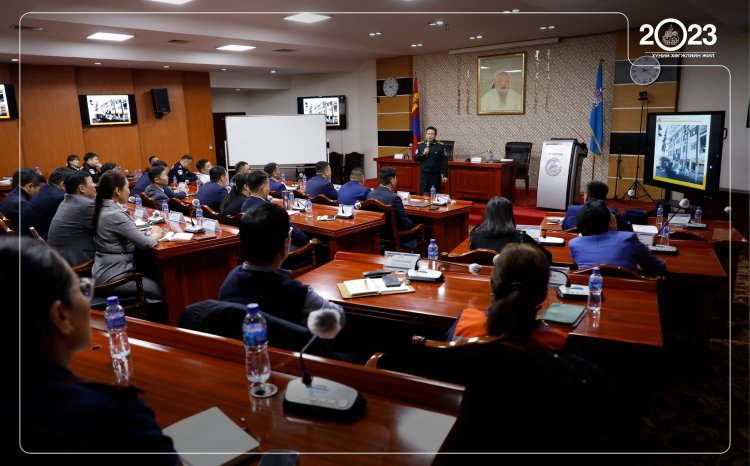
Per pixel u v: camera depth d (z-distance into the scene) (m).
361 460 1.05
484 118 10.22
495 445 1.37
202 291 3.74
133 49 8.45
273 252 1.78
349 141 12.51
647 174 6.21
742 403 2.58
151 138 10.55
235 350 1.49
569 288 2.23
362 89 12.02
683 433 2.33
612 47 8.54
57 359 0.82
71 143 9.38
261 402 1.26
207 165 7.95
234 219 4.23
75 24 6.34
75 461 0.78
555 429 1.33
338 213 4.58
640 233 3.33
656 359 1.76
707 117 4.96
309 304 1.80
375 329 2.43
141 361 1.48
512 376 1.30
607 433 1.88
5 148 8.66
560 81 9.17
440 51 10.48
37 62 8.56
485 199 8.20
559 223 4.36
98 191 3.20
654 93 8.06
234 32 7.55
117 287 3.14
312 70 11.52
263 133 10.38
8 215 4.88
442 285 2.43
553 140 7.66
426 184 7.58
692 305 3.01
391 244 4.85
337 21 7.37
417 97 10.48
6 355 0.75
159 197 5.59
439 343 1.41
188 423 1.15
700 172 5.11
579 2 6.03
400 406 1.25
